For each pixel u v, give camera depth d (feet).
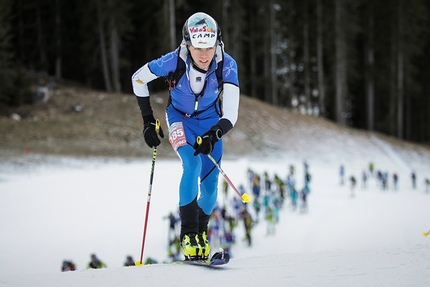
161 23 209.05
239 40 239.50
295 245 81.35
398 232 76.23
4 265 70.28
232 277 14.92
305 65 254.27
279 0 236.84
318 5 244.83
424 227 77.87
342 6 231.30
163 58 19.40
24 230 85.81
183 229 19.01
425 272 14.32
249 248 83.61
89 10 222.48
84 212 96.53
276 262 17.06
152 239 84.58
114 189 113.50
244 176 138.21
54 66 266.36
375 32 256.52
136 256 76.33
